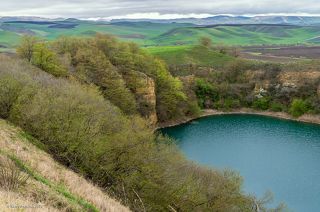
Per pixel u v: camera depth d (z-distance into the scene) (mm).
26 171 22734
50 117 36688
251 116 121250
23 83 43438
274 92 127875
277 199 58188
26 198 17094
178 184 35750
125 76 96688
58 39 96688
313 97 118750
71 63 85812
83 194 24328
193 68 140625
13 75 45062
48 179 24219
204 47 166500
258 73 135125
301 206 56062
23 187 18766
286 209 52969
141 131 42625
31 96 41094
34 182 20656
